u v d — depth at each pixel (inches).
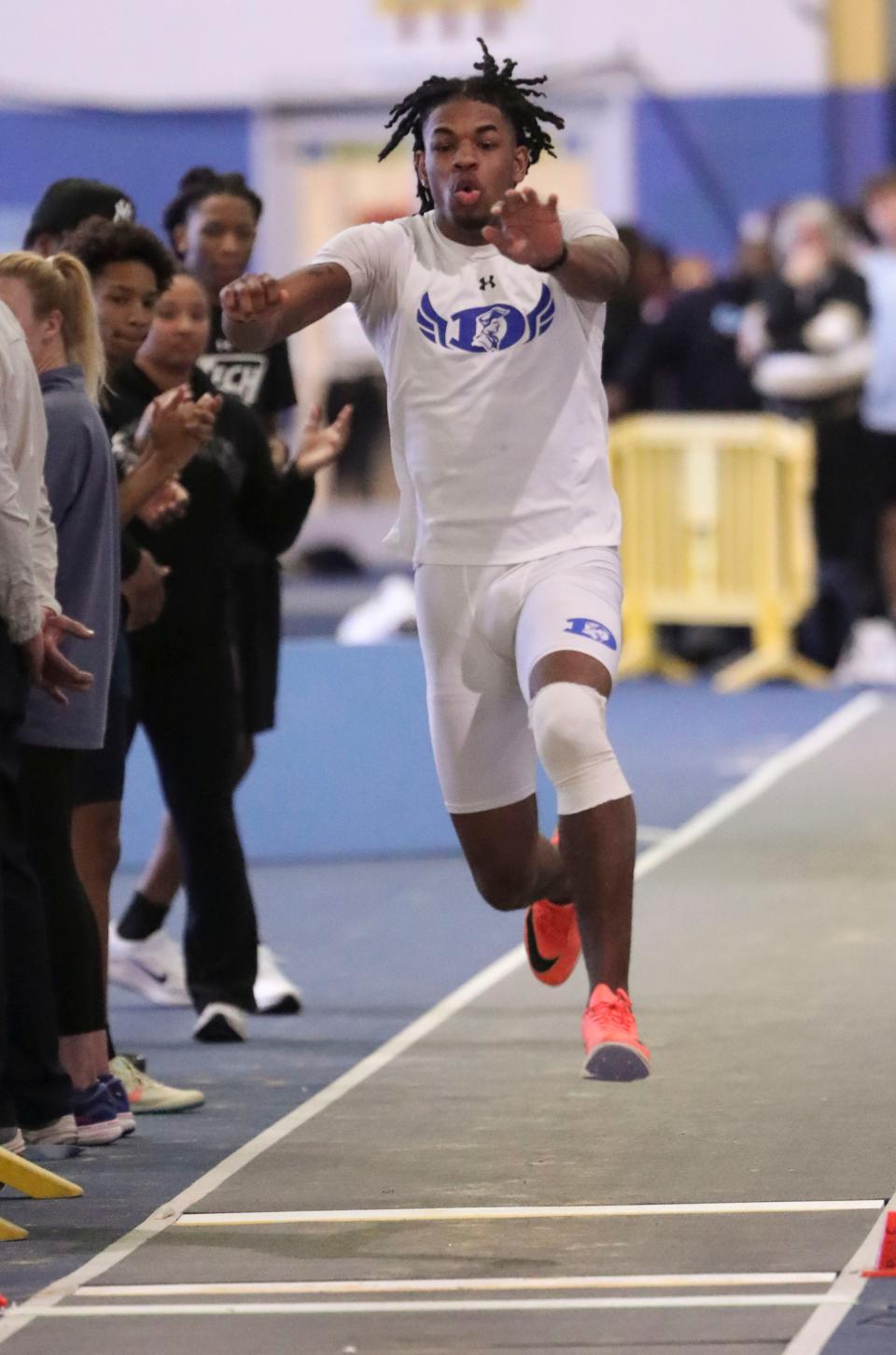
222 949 679.1
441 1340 415.5
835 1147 536.7
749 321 1549.0
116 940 745.0
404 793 991.6
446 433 548.1
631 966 752.3
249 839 980.6
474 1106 587.8
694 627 1605.6
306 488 678.5
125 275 616.4
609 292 537.6
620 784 524.4
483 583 550.6
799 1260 454.0
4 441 512.7
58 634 534.3
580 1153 539.2
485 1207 498.3
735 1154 533.3
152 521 621.6
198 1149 558.3
